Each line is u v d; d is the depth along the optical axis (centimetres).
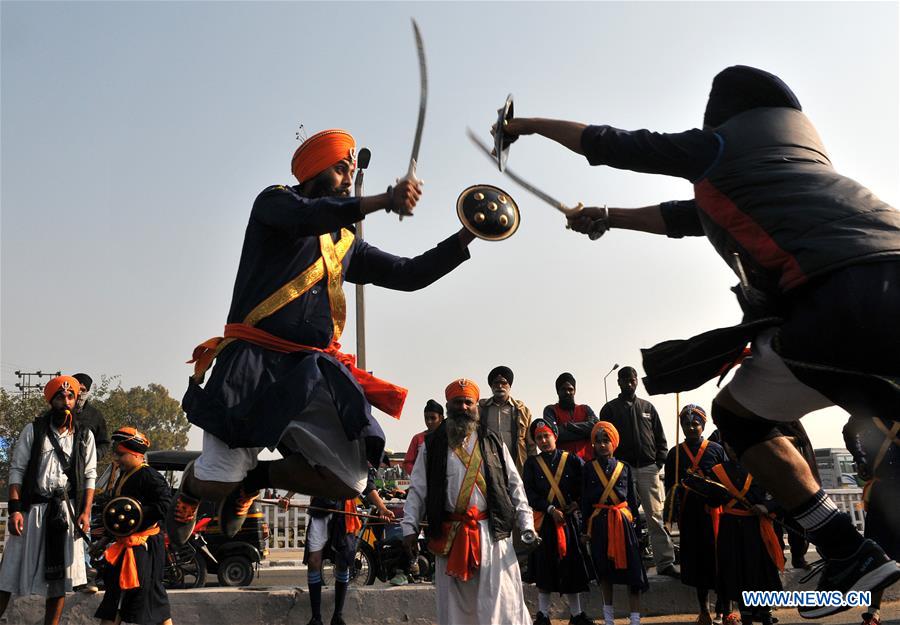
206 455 282
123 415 4884
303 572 1352
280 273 291
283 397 271
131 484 670
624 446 867
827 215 218
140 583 654
